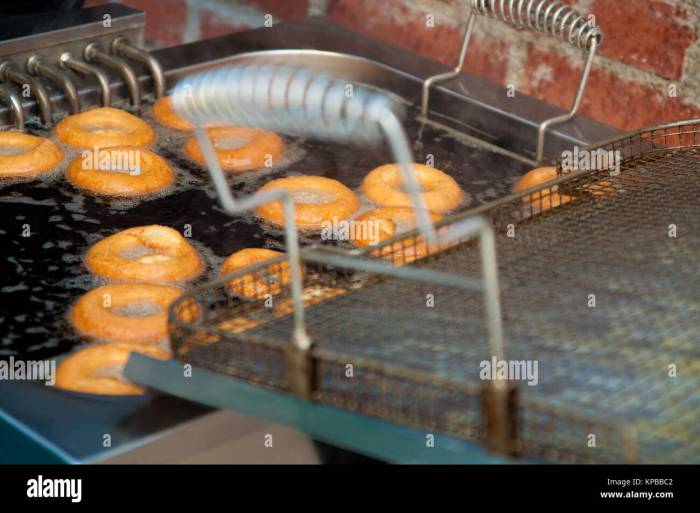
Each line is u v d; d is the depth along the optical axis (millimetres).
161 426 827
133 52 1548
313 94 653
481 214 989
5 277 1138
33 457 823
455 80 1559
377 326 831
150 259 1160
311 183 1336
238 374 785
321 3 1871
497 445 672
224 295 1096
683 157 1132
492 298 655
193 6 2072
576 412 649
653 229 971
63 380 917
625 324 806
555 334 795
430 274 691
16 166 1342
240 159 1399
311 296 921
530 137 1442
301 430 738
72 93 1471
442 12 1710
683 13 1432
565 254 929
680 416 687
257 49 1637
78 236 1232
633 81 1521
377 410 725
